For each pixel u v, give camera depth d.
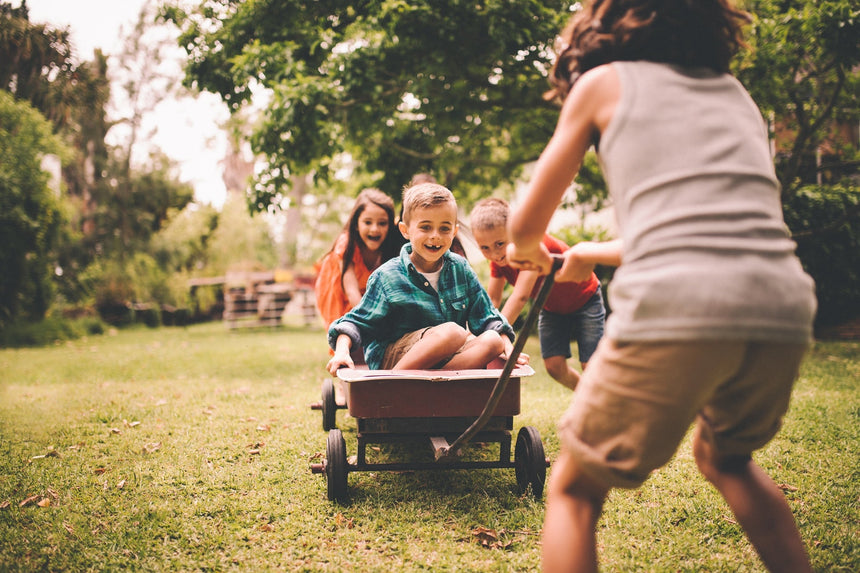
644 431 1.29
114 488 3.01
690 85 1.34
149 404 4.98
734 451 1.51
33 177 12.01
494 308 3.35
